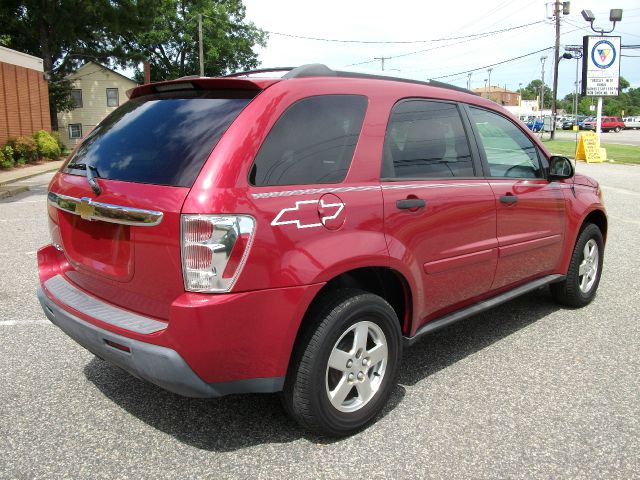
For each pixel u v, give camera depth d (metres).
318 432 3.05
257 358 2.75
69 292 3.30
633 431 3.23
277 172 2.82
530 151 4.62
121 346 2.81
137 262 2.80
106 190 2.93
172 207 2.63
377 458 2.96
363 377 3.17
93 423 3.29
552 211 4.67
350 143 3.17
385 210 3.21
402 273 3.31
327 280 2.88
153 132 3.05
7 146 21.25
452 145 3.86
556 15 41.78
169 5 50.41
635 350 4.40
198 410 3.46
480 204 3.87
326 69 3.26
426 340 4.62
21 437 3.14
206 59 52.81
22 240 8.28
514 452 3.01
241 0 54.47
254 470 2.85
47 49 36.03
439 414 3.41
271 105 2.88
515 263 4.34
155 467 2.88
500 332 4.79
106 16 34.69
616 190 14.31
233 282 2.62
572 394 3.67
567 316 5.18
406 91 3.58
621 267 6.89
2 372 3.95
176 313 2.59
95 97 47.09
